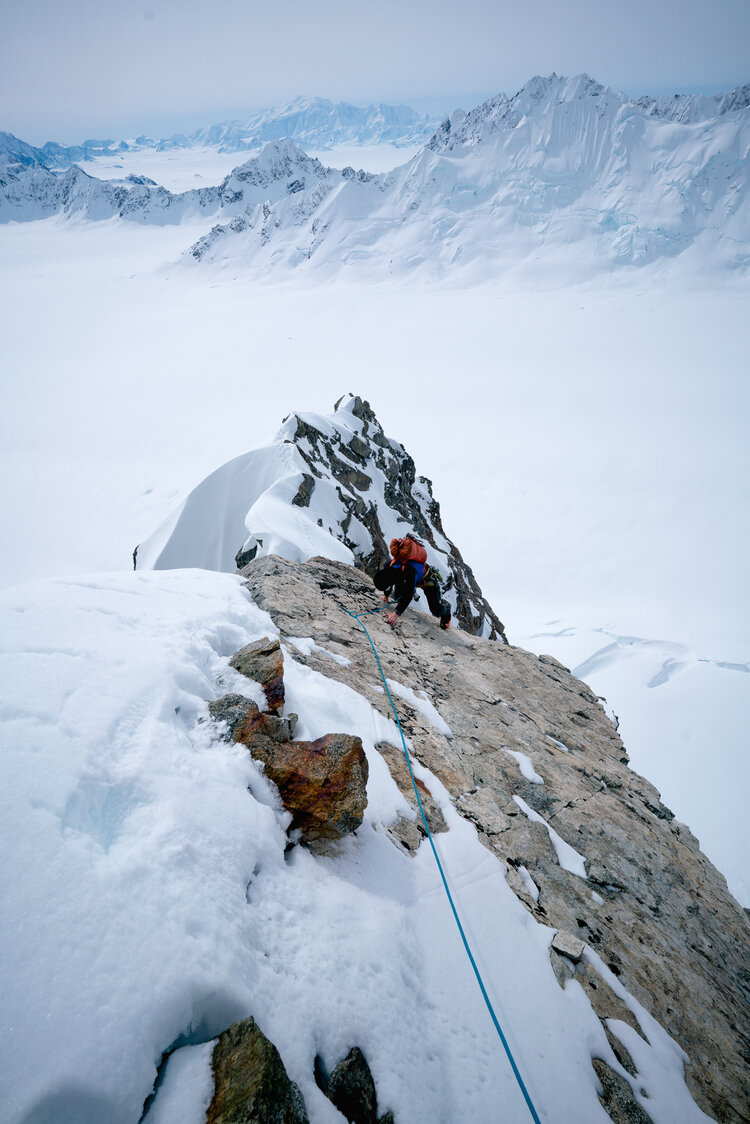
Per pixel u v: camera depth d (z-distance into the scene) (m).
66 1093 1.96
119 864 2.72
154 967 2.40
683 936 4.76
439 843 4.55
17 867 2.47
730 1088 3.70
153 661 4.18
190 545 19.08
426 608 17.16
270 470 19.59
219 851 3.08
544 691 8.34
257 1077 2.23
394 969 3.26
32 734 3.10
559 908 4.43
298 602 7.73
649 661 79.12
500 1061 3.18
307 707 5.08
